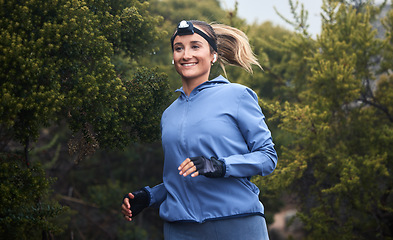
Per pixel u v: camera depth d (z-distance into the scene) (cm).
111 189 749
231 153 195
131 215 220
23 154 331
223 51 243
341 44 478
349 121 502
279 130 546
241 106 200
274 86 606
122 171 897
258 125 198
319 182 470
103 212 741
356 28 504
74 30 240
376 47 502
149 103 266
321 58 488
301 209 516
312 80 480
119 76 307
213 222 192
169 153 204
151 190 223
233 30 244
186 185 197
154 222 890
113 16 275
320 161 470
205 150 194
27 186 261
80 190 805
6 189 244
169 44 674
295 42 535
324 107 462
